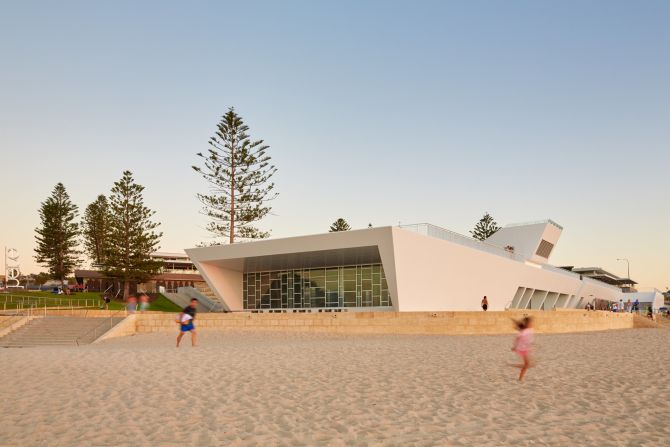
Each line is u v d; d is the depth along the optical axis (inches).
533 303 2090.3
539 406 366.3
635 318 1929.1
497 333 1151.0
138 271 1969.7
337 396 397.7
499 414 342.3
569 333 1241.4
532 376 490.3
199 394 406.6
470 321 1128.8
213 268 1505.9
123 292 2196.1
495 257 1574.8
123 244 2005.4
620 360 614.5
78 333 1086.4
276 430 307.3
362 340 935.7
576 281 2429.9
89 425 320.5
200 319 1175.6
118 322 1157.1
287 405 368.8
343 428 309.6
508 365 523.5
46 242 2329.0
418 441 283.9
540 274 1948.8
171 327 1168.8
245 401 381.7
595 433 298.7
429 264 1270.9
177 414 345.7
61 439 292.0
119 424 322.0
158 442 285.6
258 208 2018.9
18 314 1304.1
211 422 325.7
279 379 470.6
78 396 400.8
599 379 474.3
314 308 1526.8
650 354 685.3
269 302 1604.3
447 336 1052.5
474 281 1470.2
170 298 2017.7
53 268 2388.0
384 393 408.2
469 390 420.5
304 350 711.1
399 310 1197.1
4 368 534.9
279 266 1534.2
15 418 337.1
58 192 2384.4
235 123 1969.7
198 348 751.7
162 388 429.7
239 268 1567.4
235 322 1168.8
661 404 371.2
